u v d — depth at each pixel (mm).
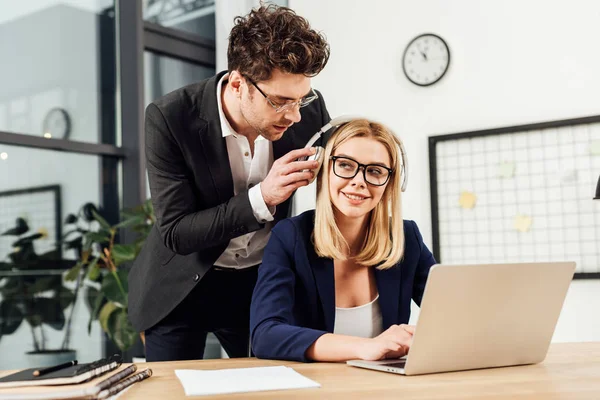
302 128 1909
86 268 3668
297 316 1554
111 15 3980
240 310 2057
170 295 1923
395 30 3930
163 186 1755
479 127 3646
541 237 3457
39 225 3543
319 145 1899
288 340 1346
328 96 4156
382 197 1599
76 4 3812
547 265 1258
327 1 4188
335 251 1537
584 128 3354
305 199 4062
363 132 1556
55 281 3576
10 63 3498
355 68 4062
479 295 1172
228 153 1810
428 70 3793
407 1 3891
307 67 1498
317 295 1551
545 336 1309
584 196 3348
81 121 3795
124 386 1010
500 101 3590
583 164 3352
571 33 3410
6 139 3352
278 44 1483
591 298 3307
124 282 3322
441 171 3756
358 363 1243
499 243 3578
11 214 3428
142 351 3906
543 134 3467
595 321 3293
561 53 3434
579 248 3355
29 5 3596
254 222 1631
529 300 1255
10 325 3383
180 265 1907
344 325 1583
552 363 1312
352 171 1532
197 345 2051
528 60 3520
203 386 1007
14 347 3393
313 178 1571
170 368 1279
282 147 1867
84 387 897
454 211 3713
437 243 3734
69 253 3658
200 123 1758
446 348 1165
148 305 1968
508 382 1057
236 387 994
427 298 1112
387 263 1592
